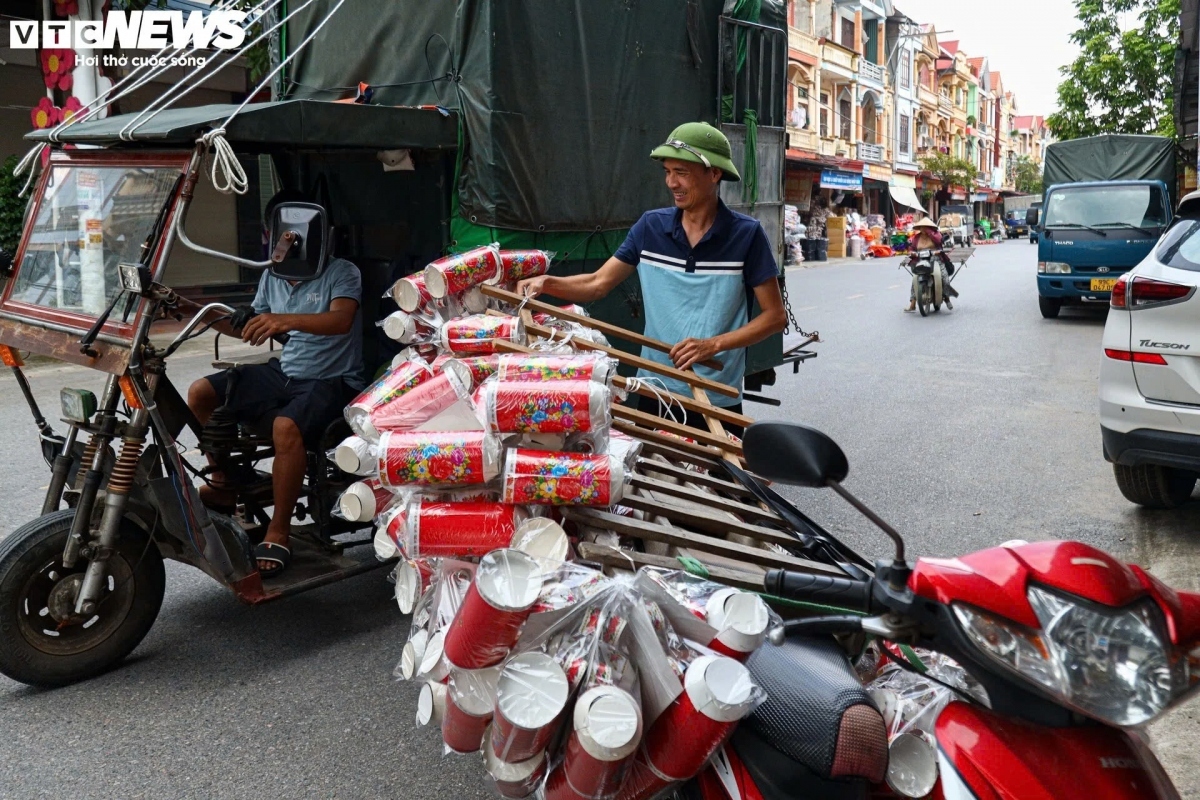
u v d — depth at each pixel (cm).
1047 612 159
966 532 525
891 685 211
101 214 371
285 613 429
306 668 377
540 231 490
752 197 670
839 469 186
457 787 301
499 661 193
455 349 308
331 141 396
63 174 397
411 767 311
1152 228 1350
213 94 1252
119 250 361
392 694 357
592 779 180
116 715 338
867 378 971
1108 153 1650
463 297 338
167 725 332
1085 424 766
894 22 4719
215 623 417
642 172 566
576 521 234
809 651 201
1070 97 2761
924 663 203
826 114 4097
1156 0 2627
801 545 253
